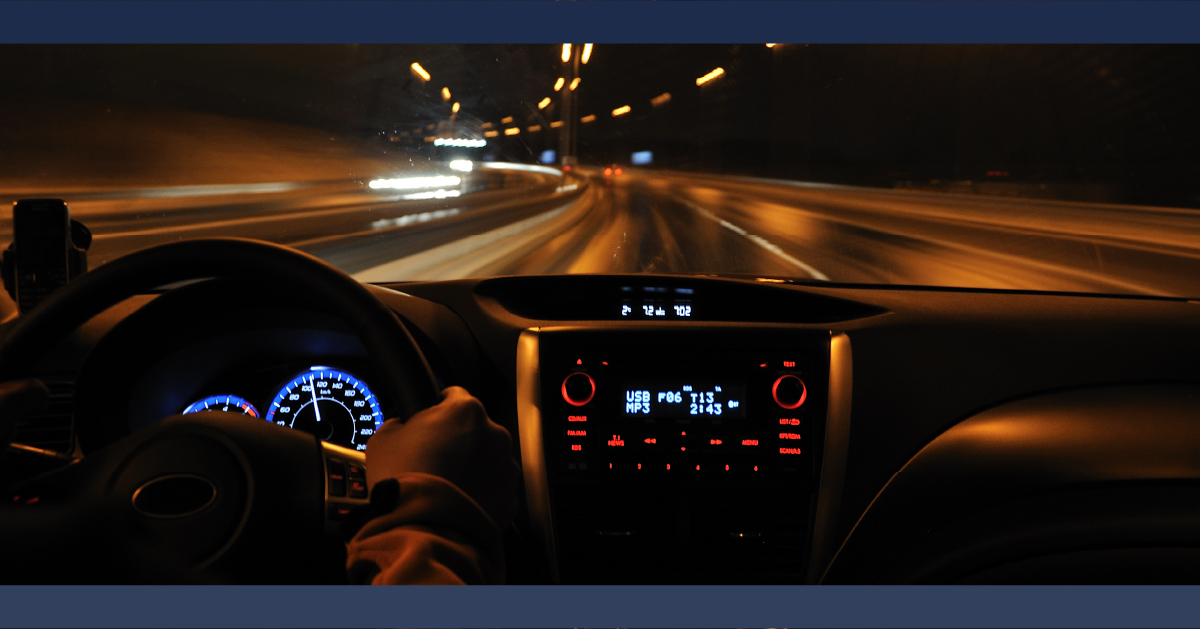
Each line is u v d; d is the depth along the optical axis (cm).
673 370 172
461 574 65
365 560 66
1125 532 174
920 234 690
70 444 142
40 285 157
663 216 934
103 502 77
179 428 86
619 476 170
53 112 1045
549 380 173
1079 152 688
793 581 171
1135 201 652
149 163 1198
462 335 177
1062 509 174
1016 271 528
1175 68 567
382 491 70
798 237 682
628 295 208
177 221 950
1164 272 517
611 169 1877
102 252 565
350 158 1634
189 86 1284
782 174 1352
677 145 1706
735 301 204
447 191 1499
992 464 173
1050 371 180
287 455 90
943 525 174
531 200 1271
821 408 172
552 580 171
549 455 171
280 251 94
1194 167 621
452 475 76
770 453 171
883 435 174
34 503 76
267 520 83
